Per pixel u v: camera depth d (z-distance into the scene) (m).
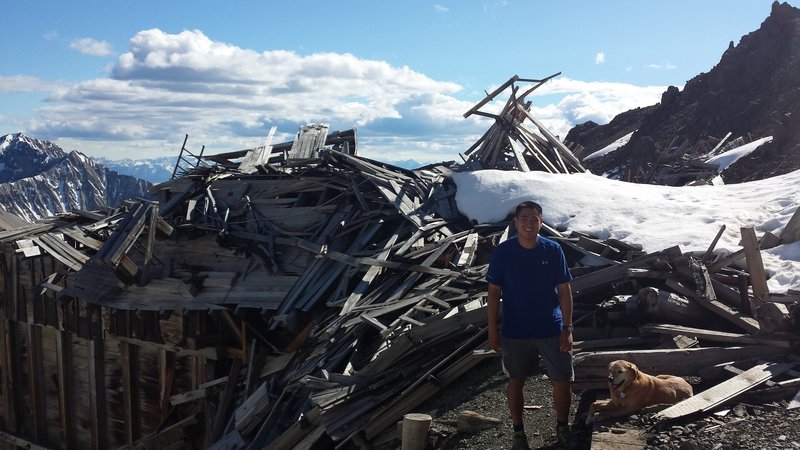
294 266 13.01
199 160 16.75
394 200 13.42
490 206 13.67
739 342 7.16
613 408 5.79
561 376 5.63
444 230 13.18
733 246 10.34
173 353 13.60
